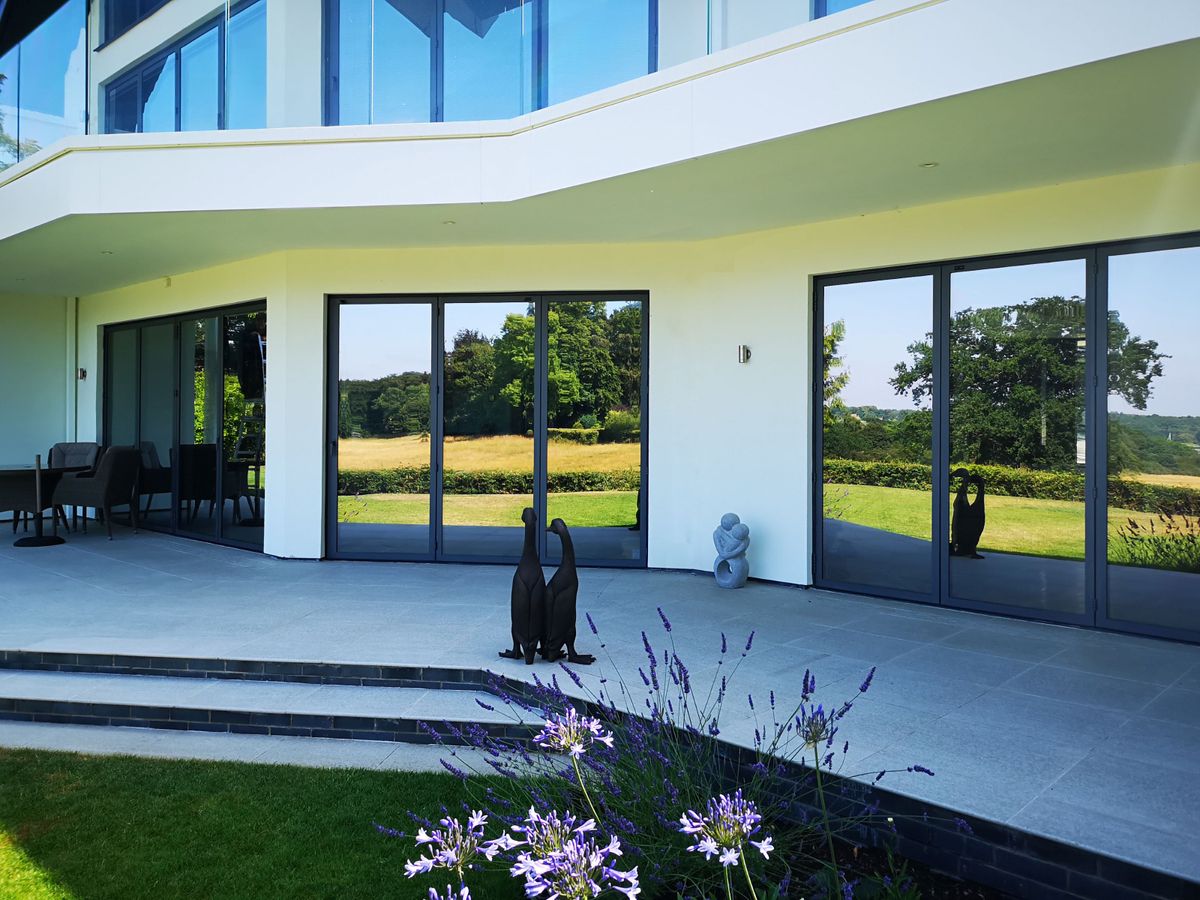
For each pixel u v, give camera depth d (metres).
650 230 6.97
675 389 7.52
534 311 7.85
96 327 11.10
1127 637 5.25
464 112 6.18
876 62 4.22
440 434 7.99
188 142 6.38
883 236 6.32
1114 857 2.47
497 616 5.71
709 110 4.91
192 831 3.11
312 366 8.03
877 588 6.49
